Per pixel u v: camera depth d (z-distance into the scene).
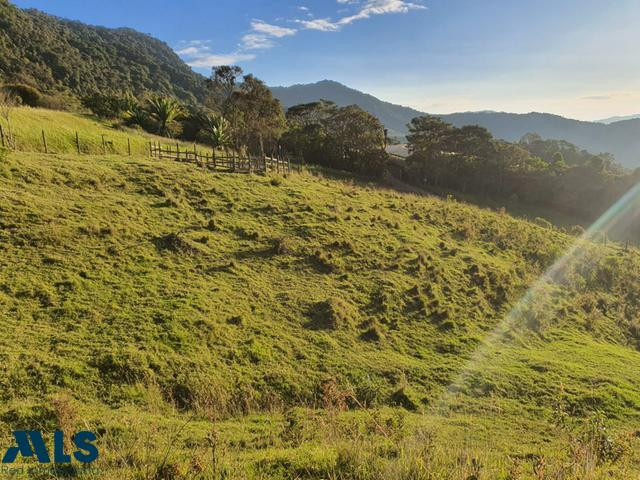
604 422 11.56
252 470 5.99
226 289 16.14
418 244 24.20
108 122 44.19
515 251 27.42
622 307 22.59
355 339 14.99
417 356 14.82
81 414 8.97
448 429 10.49
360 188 38.31
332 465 6.02
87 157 27.11
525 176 69.75
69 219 17.97
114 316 13.18
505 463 6.50
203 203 23.61
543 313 19.69
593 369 15.11
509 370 14.39
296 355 13.45
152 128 51.75
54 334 11.87
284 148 69.38
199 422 9.73
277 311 15.61
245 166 33.38
